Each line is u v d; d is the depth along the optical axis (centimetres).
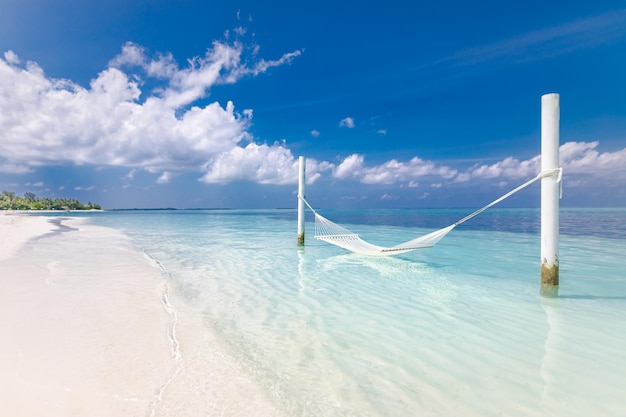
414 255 1237
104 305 581
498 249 1403
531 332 493
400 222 3628
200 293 698
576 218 3938
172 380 342
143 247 1449
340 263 1062
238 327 505
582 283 791
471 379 362
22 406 287
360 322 533
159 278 816
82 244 1519
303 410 301
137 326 486
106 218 5069
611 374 372
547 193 679
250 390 330
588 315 568
